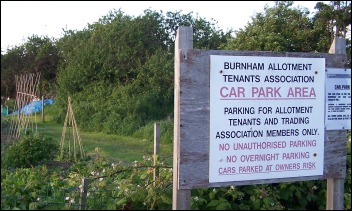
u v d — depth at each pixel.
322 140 4.20
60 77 22.62
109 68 20.81
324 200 4.46
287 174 4.10
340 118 4.25
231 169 3.92
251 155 3.98
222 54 3.87
